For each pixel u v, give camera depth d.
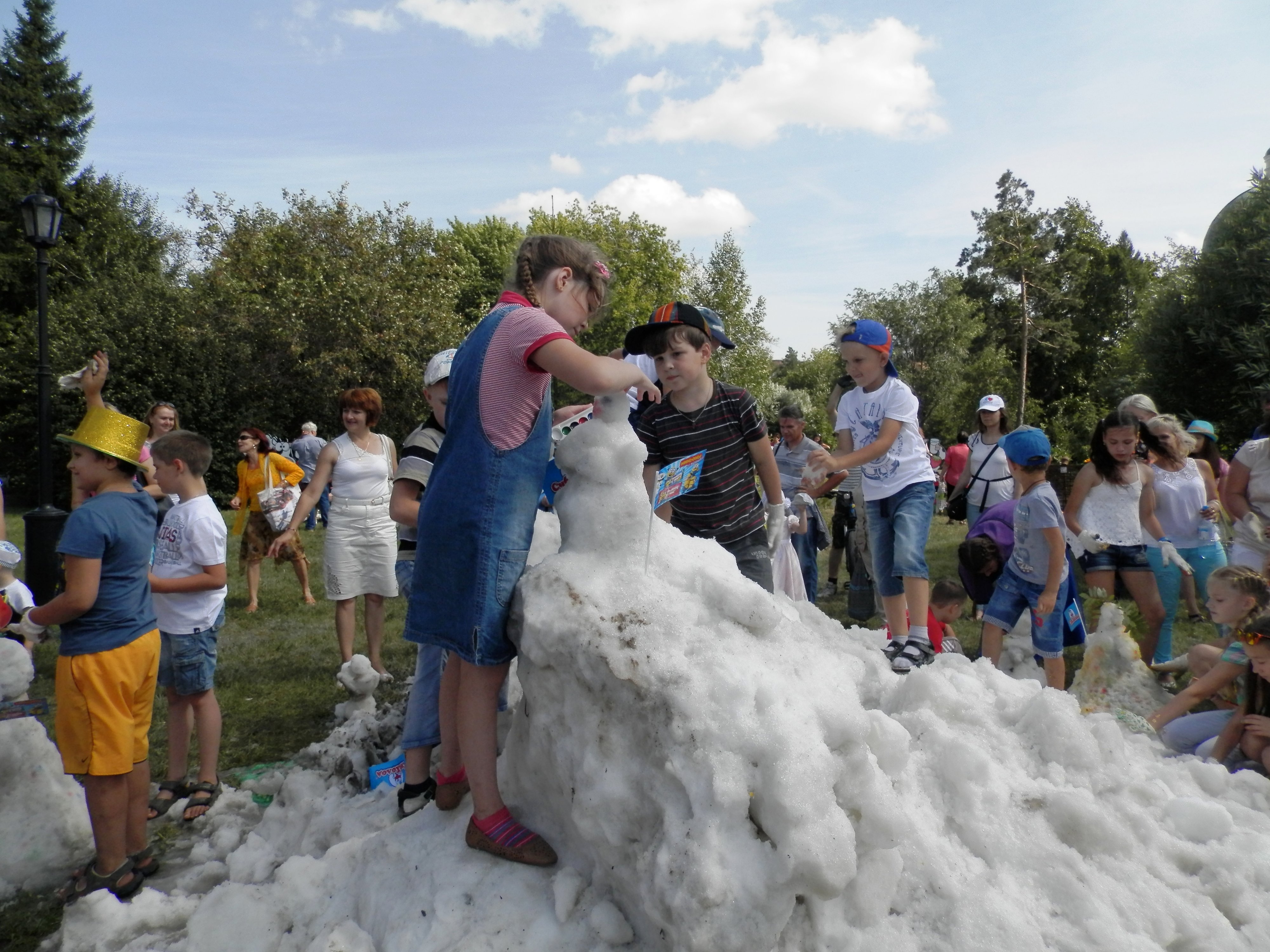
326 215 26.47
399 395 26.20
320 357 24.72
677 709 1.96
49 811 3.53
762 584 3.81
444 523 2.22
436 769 3.16
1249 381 16.62
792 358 67.31
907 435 4.70
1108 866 2.30
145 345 23.75
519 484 2.21
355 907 2.40
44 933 3.00
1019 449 4.83
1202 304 17.45
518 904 2.17
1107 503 5.52
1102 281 50.28
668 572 2.31
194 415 23.89
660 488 2.79
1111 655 4.65
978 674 3.14
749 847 1.86
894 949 2.04
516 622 2.21
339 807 3.22
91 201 35.66
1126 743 3.10
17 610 5.41
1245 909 2.30
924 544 4.57
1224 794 2.82
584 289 2.42
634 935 2.08
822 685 2.15
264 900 2.49
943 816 2.36
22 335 25.17
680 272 43.69
